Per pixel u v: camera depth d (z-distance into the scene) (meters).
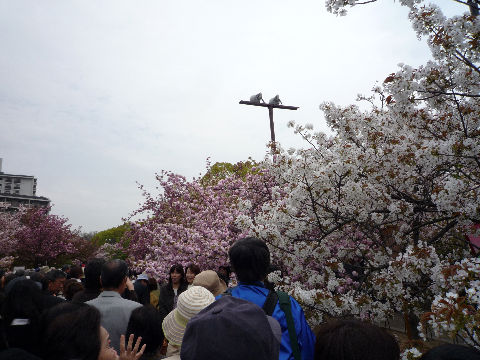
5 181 112.69
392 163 4.35
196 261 7.59
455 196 3.58
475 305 2.41
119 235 34.16
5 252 22.31
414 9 3.80
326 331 1.30
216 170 13.90
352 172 4.48
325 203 4.79
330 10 3.99
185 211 10.48
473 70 3.94
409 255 3.57
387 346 1.21
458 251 4.71
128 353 1.96
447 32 3.59
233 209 8.48
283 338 1.72
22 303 1.88
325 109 5.12
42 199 78.81
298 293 3.90
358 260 5.60
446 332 2.35
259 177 8.90
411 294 4.16
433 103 4.30
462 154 3.75
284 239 4.74
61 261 25.09
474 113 4.19
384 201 4.59
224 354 1.18
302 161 4.87
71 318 1.53
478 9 3.63
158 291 6.57
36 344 1.52
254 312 1.32
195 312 2.25
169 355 2.22
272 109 13.93
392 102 4.54
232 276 6.82
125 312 2.66
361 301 3.84
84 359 1.48
